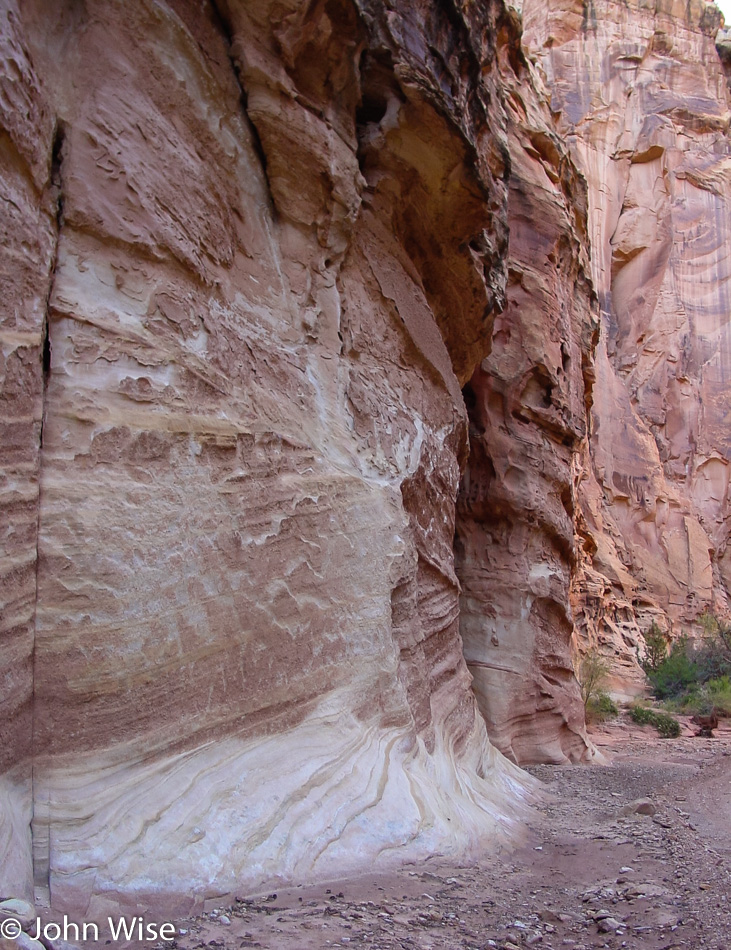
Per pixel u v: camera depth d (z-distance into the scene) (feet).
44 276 13.76
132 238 15.46
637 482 105.09
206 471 15.98
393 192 25.88
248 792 14.55
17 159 13.41
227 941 10.73
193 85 18.20
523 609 42.24
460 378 36.45
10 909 10.04
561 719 42.96
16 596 12.16
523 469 43.19
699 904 14.73
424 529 26.22
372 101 24.53
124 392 14.69
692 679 79.30
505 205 36.04
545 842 21.20
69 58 15.53
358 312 23.79
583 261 52.70
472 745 26.78
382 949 11.07
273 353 19.40
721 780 31.86
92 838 12.00
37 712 12.36
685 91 127.75
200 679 14.87
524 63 50.85
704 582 106.32
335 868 14.44
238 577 16.20
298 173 20.88
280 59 20.31
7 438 12.35
